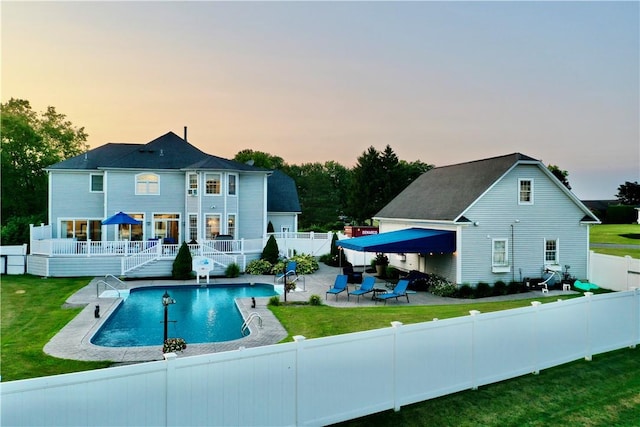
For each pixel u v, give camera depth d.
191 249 31.08
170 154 38.38
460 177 30.83
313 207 96.06
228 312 21.17
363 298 23.81
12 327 16.64
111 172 35.91
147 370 6.47
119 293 24.16
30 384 5.70
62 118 59.31
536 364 11.16
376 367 8.73
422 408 9.09
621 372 11.33
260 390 7.42
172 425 6.66
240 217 38.38
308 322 17.00
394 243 24.78
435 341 9.52
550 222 27.02
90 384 6.08
